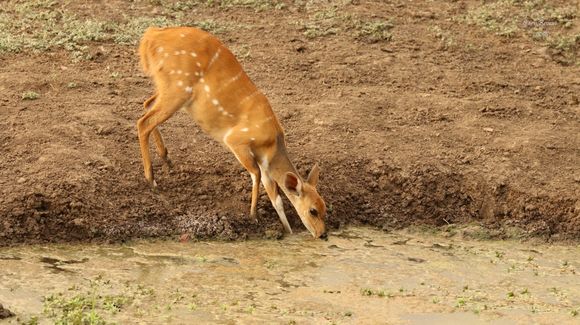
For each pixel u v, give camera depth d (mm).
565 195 14242
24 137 14383
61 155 14055
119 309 11125
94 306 11102
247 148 13398
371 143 15219
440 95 16891
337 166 14672
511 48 18641
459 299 11859
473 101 16734
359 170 14656
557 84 17531
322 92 16734
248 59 17531
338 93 16703
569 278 12703
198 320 10961
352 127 15641
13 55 16891
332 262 12898
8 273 11922
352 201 14320
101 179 13750
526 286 12383
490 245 13734
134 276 12102
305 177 14461
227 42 18047
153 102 14055
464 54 18297
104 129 14805
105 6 18859
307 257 13031
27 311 10914
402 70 17594
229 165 14344
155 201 13695
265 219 13867
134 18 18469
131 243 13133
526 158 15031
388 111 16250
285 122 15695
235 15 19047
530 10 19844
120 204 13492
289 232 13773
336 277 12414
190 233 13438
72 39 17516
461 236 13953
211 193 13969
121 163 14133
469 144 15375
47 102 15531
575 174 14727
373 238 13789
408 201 14375
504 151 15195
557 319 11414
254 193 13539
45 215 13086
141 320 10875
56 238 12977
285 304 11539
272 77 17062
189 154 14508
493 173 14641
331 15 19172
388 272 12648
